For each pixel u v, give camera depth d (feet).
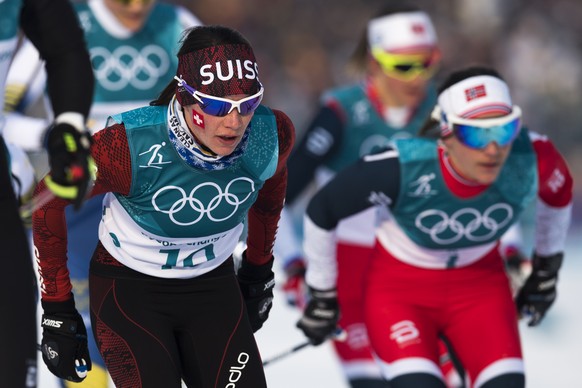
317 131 59.82
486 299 45.60
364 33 60.80
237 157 34.50
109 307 36.70
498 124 41.11
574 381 69.26
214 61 32.83
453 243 44.88
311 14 149.28
